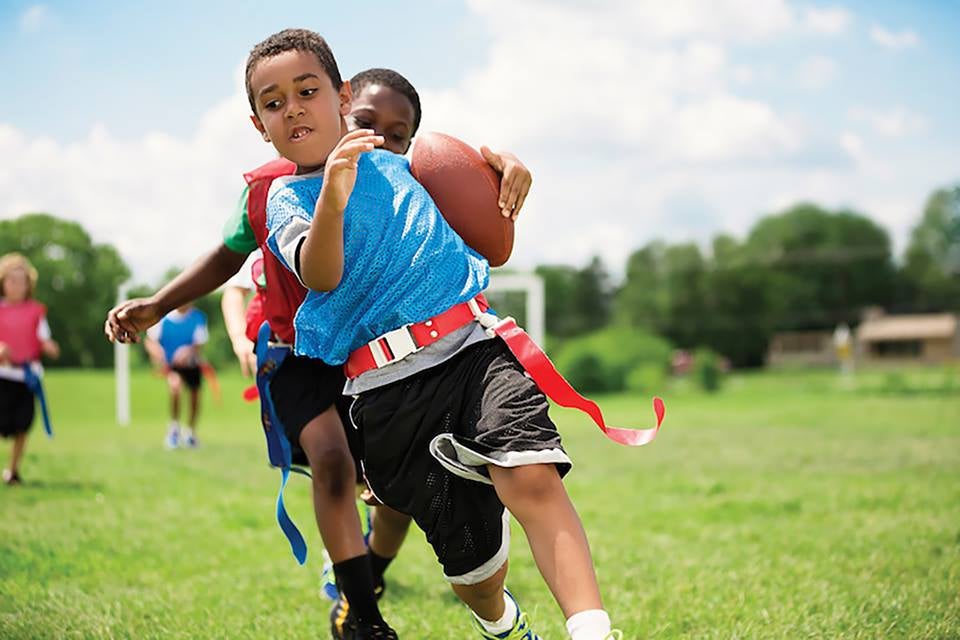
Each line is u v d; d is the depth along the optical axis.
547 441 2.76
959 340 63.81
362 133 2.68
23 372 8.62
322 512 3.48
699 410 19.44
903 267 68.50
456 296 2.94
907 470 9.05
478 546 2.99
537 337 19.59
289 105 3.00
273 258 3.57
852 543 5.57
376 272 2.92
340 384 3.68
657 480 8.65
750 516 6.70
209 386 27.64
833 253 59.84
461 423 2.89
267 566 5.32
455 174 3.21
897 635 3.77
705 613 4.15
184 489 8.25
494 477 2.80
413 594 4.71
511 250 3.30
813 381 33.41
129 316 3.72
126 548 5.75
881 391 25.73
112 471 9.57
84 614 4.23
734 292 65.00
